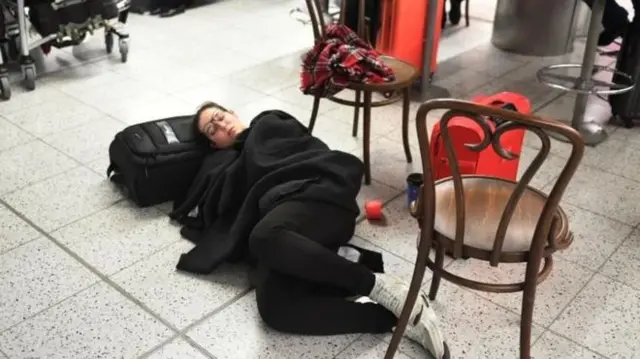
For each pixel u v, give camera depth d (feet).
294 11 15.38
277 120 7.54
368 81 8.23
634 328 6.50
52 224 7.91
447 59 13.56
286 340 6.24
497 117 4.42
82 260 7.30
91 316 6.51
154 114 10.78
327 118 10.76
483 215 5.45
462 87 12.21
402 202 8.49
